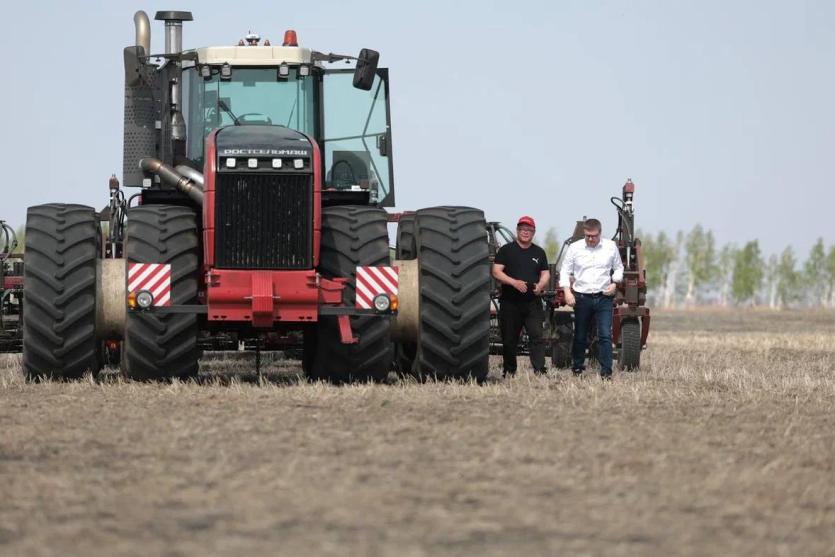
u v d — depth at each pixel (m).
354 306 47.81
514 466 29.64
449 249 49.66
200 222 51.06
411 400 42.66
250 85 52.56
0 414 38.97
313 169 47.00
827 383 53.69
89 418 38.00
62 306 48.16
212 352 73.75
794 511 25.19
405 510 24.70
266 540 22.16
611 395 45.44
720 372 60.88
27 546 21.56
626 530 23.25
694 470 29.56
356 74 52.97
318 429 35.56
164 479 27.70
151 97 52.94
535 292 55.19
